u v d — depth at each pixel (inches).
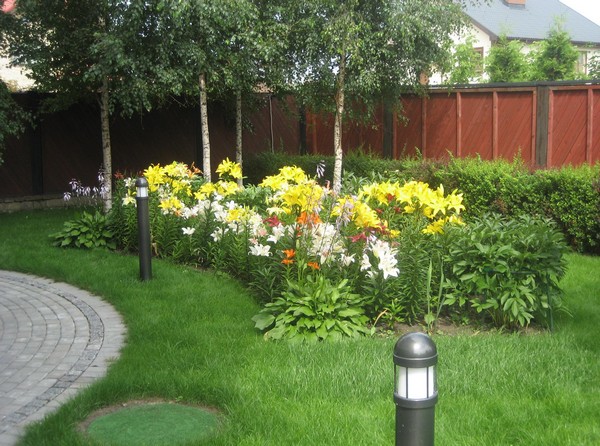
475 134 466.9
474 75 749.9
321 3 425.1
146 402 159.5
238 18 404.5
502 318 217.6
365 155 517.3
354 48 422.0
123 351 193.6
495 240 224.7
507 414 146.5
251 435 137.8
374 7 441.1
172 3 369.7
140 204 269.4
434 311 229.1
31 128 498.0
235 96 520.1
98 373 180.9
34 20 391.5
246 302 243.1
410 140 512.1
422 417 97.0
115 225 342.3
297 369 172.7
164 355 186.1
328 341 196.7
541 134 423.2
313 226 231.3
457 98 474.9
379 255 213.9
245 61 432.5
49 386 171.9
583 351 188.5
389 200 258.8
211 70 420.2
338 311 207.3
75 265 300.2
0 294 266.7
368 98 470.9
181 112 562.3
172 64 412.2
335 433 137.6
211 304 239.9
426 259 224.8
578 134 404.8
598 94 393.4
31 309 246.1
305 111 570.6
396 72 446.9
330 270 224.4
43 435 138.4
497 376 167.8
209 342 196.9
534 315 223.6
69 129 517.3
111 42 361.1
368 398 156.4
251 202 353.1
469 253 220.2
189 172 347.9
